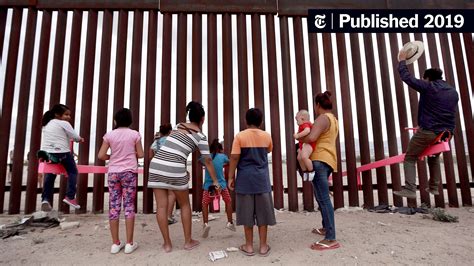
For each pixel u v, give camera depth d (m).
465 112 5.53
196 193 5.06
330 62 5.60
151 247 3.12
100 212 4.93
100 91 5.22
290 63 5.59
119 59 5.31
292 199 5.13
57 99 5.19
